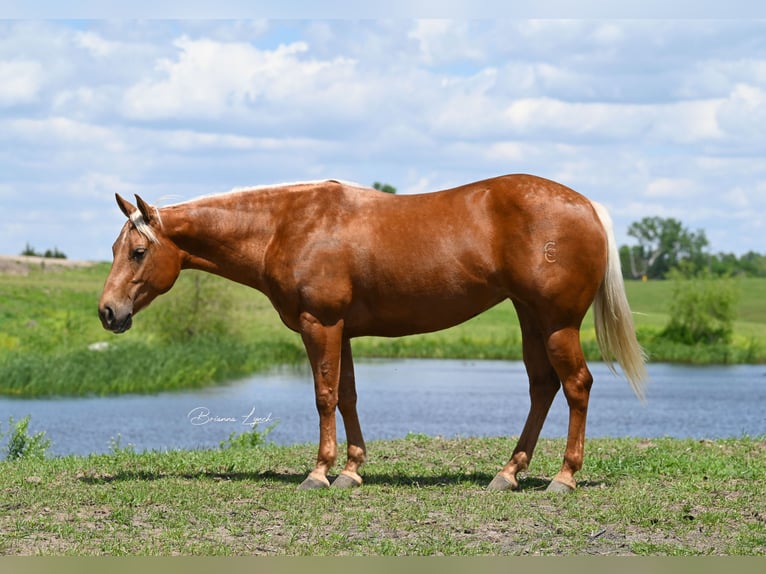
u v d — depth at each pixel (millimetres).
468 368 39719
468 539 7055
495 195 8539
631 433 20172
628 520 7527
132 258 8945
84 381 29594
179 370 32188
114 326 8898
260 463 10453
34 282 65812
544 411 8961
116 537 7062
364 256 8633
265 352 41312
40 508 7902
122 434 20047
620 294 8633
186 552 6695
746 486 8812
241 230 9023
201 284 42969
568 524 7438
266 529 7316
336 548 6809
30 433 19688
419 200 8781
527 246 8359
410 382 32969
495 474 9672
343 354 9078
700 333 54562
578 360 8547
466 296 8602
